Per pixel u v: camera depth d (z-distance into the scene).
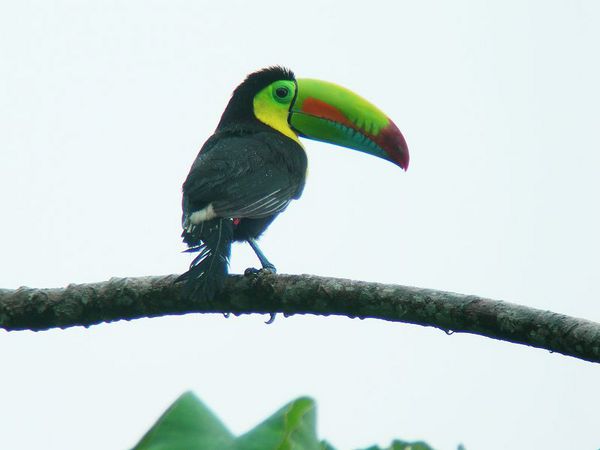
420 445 7.20
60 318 10.59
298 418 6.12
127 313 10.59
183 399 6.61
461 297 9.06
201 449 6.27
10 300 10.59
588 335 8.33
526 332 8.66
